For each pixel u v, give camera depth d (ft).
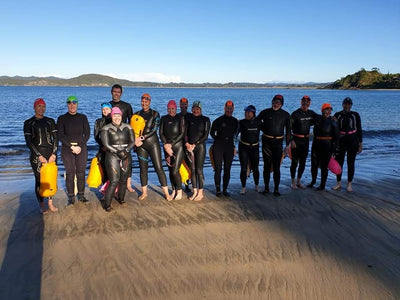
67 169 18.65
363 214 18.71
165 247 14.42
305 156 23.15
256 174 22.20
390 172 29.40
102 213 18.13
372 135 57.67
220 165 21.15
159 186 24.39
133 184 24.94
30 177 27.14
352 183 25.25
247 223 17.22
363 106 147.64
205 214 18.31
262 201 20.70
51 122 17.89
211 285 11.76
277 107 21.31
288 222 17.48
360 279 12.34
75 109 18.44
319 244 15.07
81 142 18.66
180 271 12.57
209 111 115.65
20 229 15.92
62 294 11.06
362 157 37.81
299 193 22.44
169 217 17.76
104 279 11.96
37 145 17.43
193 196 20.93
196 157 20.27
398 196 21.99
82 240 14.88
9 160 34.32
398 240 15.58
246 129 21.20
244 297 11.14
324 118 22.13
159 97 251.39
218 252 14.10
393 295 11.41
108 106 19.47
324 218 18.10
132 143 18.52
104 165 19.56
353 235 16.07
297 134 22.70
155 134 19.98
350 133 22.40
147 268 12.71
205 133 20.18
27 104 138.92
